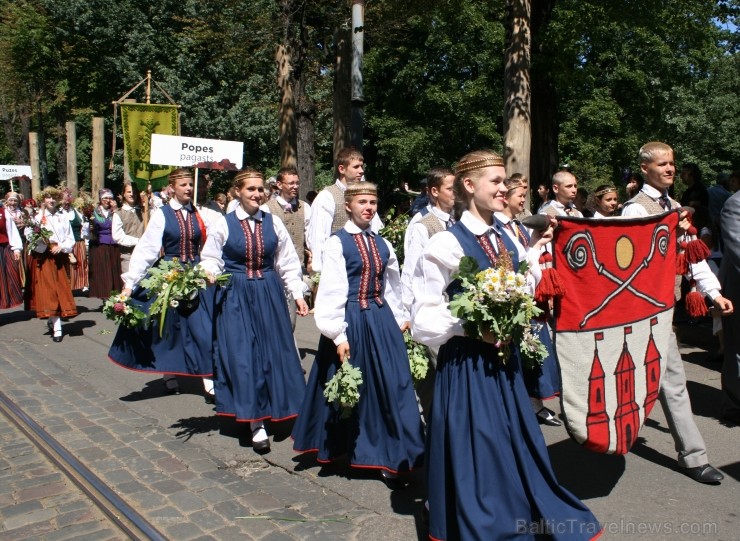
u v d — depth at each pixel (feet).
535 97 46.01
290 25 40.32
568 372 10.59
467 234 9.61
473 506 8.79
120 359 18.28
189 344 17.79
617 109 67.97
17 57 90.17
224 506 11.84
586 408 10.61
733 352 15.08
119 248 34.30
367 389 12.51
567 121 71.20
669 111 92.43
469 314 8.84
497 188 9.49
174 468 13.62
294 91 41.37
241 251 14.79
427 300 9.50
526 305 8.92
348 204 12.96
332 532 10.84
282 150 40.57
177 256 18.42
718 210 25.48
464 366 9.31
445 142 79.61
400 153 77.05
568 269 10.48
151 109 36.17
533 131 46.62
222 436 15.67
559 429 15.57
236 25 56.65
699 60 67.87
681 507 11.51
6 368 21.94
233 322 14.62
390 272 13.25
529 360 10.11
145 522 11.23
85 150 115.34
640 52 65.98
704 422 15.57
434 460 9.42
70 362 23.07
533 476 9.08
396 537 10.64
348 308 12.63
